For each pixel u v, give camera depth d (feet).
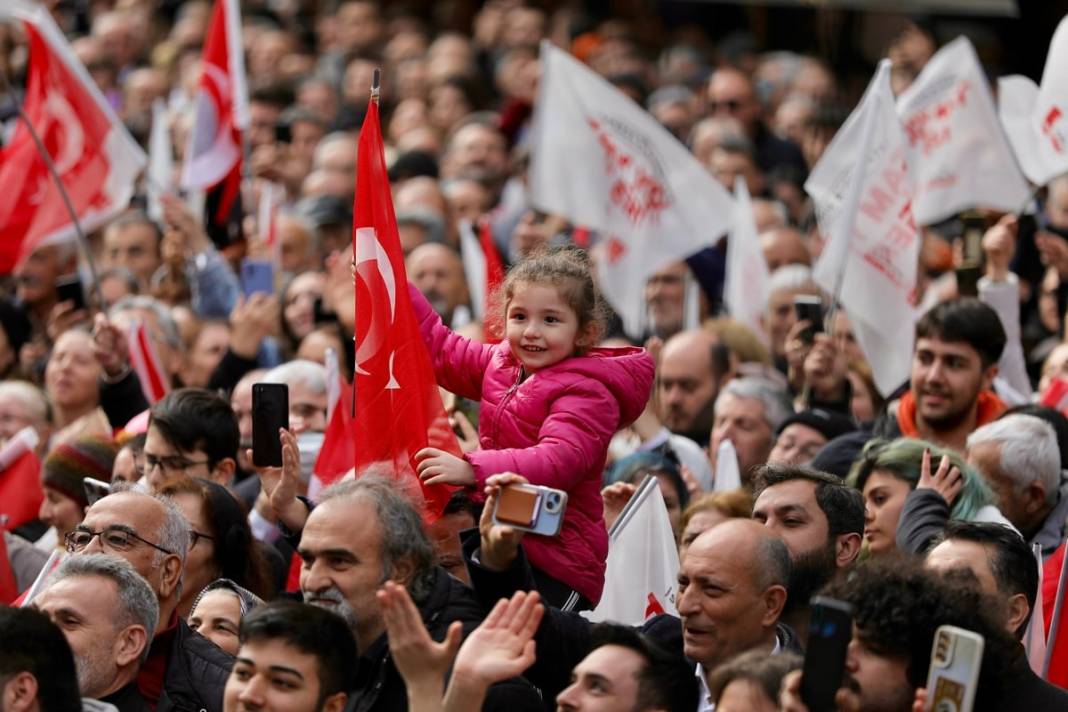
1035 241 108.17
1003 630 51.31
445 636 55.01
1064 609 63.10
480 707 50.29
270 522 76.84
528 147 141.38
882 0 159.74
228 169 118.83
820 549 62.13
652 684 51.62
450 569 62.54
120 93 179.11
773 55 187.73
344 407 75.51
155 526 60.70
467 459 57.31
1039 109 94.27
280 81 173.88
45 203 105.09
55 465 79.30
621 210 104.47
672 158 104.78
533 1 208.23
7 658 49.67
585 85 105.29
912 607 49.65
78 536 60.85
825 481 63.46
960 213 106.52
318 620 51.52
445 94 174.70
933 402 81.10
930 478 68.69
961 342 80.64
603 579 60.39
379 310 60.08
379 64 187.73
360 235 60.59
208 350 103.86
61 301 109.60
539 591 58.54
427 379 59.93
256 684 50.80
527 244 117.80
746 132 147.43
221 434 73.67
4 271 106.63
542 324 59.11
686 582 57.11
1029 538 73.97
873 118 89.76
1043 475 72.84
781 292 105.29
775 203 127.34
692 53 181.78
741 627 56.49
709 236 104.32
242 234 120.06
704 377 91.76
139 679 59.47
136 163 105.81
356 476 57.57
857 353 97.55
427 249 109.50
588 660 52.06
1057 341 103.71
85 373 96.02
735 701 48.34
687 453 86.48
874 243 89.61
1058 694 54.39
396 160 145.59
